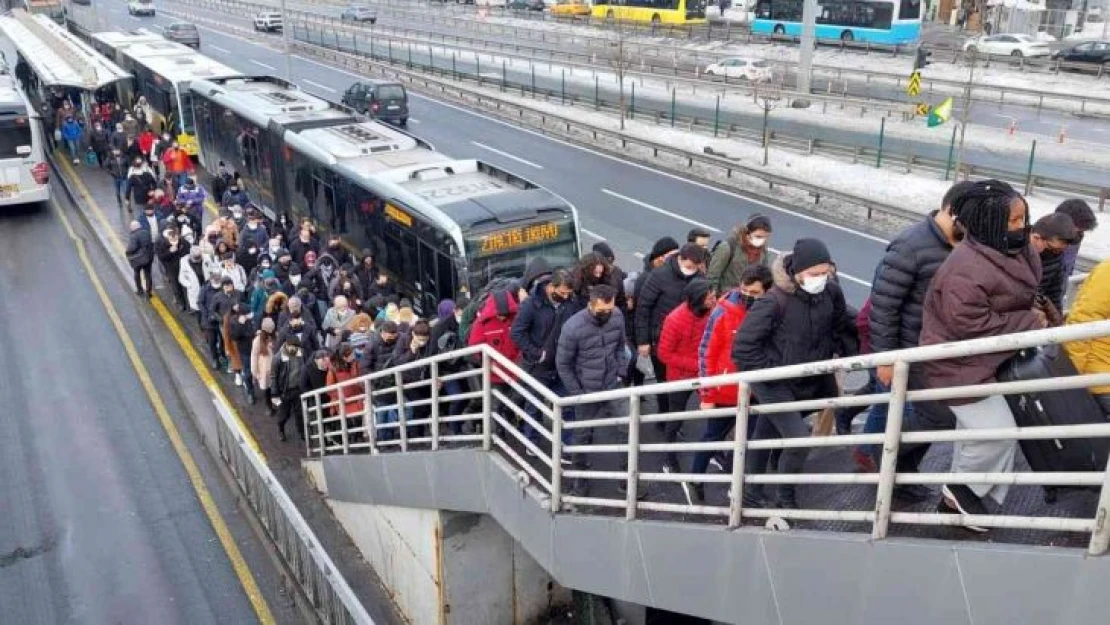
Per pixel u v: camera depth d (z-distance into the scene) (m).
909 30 48.47
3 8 57.72
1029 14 53.50
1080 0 55.03
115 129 28.25
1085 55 43.09
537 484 7.55
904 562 4.35
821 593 4.89
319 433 12.02
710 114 36.66
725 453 7.25
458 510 8.75
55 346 17.11
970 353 3.85
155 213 19.67
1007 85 40.47
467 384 9.49
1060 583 3.71
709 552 5.68
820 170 28.44
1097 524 3.57
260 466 10.80
